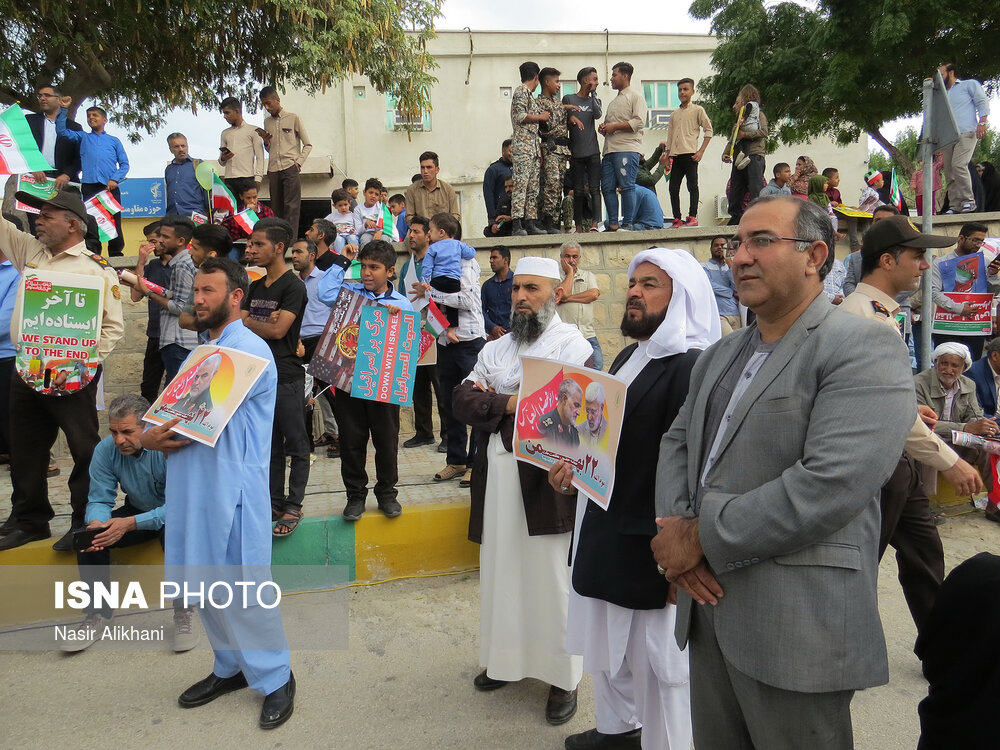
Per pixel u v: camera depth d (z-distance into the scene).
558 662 3.21
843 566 1.78
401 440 7.39
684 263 2.76
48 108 7.98
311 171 15.66
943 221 8.98
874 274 3.22
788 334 1.91
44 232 4.06
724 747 2.06
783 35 13.92
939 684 1.69
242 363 3.20
